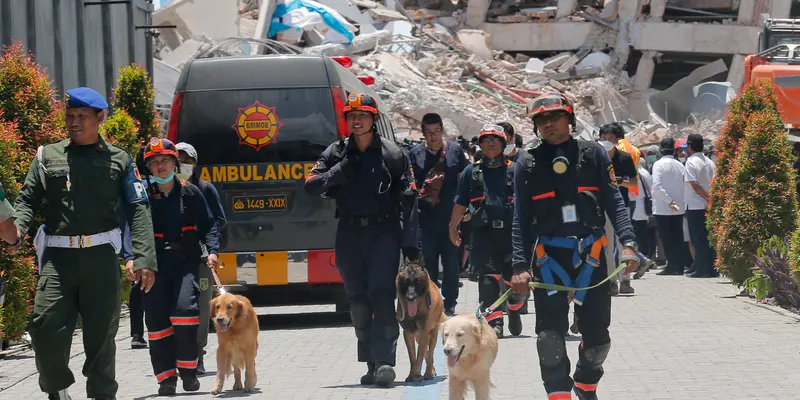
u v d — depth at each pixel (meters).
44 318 9.55
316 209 17.83
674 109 66.06
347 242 12.22
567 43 68.56
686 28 65.38
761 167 19.38
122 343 16.52
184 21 57.69
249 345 11.84
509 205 15.09
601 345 9.20
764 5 64.50
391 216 12.23
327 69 18.06
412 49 64.31
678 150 28.34
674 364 12.59
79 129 9.77
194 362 11.92
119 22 29.25
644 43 66.25
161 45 56.84
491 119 54.94
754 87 21.33
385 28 67.19
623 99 65.25
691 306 18.50
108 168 9.84
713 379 11.55
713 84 59.94
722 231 19.98
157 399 11.52
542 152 9.26
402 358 14.38
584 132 56.44
